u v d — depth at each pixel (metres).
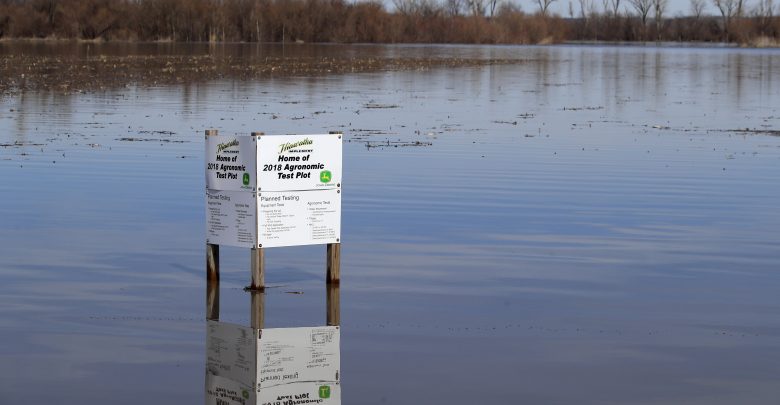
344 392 7.00
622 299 9.59
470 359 7.72
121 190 15.45
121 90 36.94
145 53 73.00
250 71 52.59
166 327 8.52
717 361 7.73
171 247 11.60
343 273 10.53
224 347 7.98
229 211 9.77
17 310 8.91
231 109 30.08
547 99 37.88
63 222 12.95
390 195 15.59
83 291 9.61
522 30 146.00
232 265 10.85
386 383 7.19
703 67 69.56
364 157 20.08
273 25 116.31
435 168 18.62
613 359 7.75
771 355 7.89
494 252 11.63
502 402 6.82
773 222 13.75
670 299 9.61
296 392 7.00
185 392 6.96
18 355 7.69
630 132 26.00
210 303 9.30
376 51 93.25
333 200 9.88
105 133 23.19
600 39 167.50
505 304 9.36
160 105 30.92
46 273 10.28
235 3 116.12
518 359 7.73
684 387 7.15
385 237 12.40
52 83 39.59
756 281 10.38
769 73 61.06
